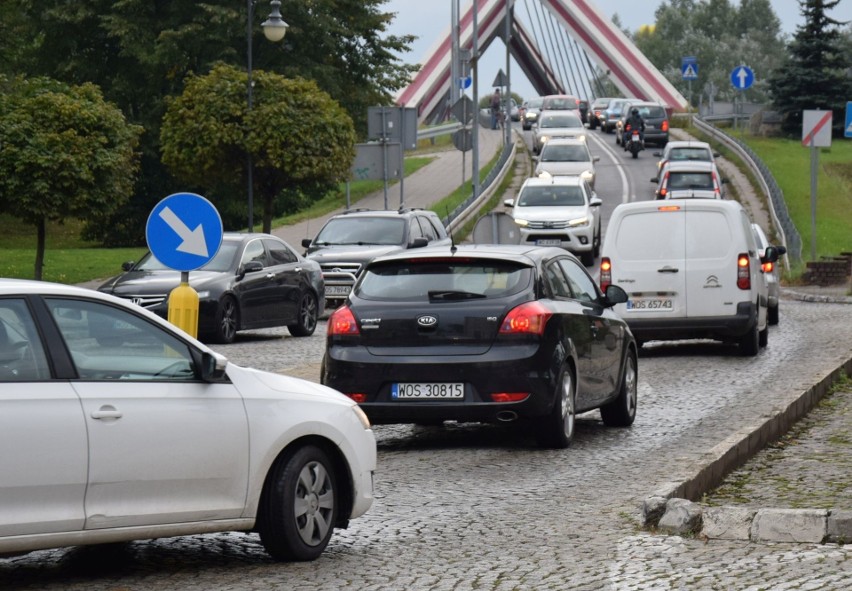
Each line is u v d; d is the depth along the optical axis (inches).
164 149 4714.6
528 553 919.0
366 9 6948.8
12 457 778.8
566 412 1396.4
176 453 848.3
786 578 814.5
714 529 959.6
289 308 2770.7
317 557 914.7
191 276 2571.4
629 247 2289.6
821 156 7839.6
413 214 3363.7
